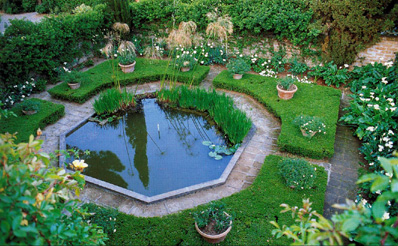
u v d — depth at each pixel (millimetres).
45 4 13562
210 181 5133
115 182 5371
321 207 4461
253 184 4938
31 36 7824
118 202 4836
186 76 8641
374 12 7598
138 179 5430
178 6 10062
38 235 2023
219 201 4531
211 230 3924
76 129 6867
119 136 6777
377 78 7566
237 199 4637
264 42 9531
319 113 6770
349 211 1919
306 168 4750
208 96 7203
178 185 5266
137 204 4785
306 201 2631
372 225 1884
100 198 4918
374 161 5512
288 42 9172
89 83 8398
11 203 1909
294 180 4684
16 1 14211
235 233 4082
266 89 7930
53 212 2197
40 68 8227
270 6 8906
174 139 6652
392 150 5441
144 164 5848
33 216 2117
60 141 6262
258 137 6430
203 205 4559
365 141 6152
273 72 8742
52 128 6816
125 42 8977
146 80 8930
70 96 7781
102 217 4051
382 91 6914
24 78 7945
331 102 7211
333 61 8508
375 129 5801
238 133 6074
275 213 4371
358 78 8289
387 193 1865
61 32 8609
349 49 8188
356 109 6559
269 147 6105
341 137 6367
